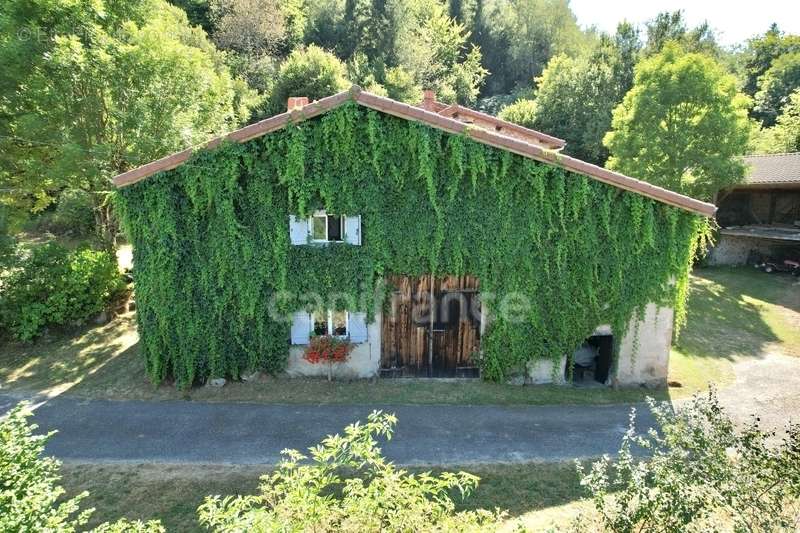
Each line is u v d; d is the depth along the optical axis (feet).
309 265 38.47
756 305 65.62
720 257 86.17
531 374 40.55
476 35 181.06
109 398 37.35
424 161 35.86
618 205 38.17
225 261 37.65
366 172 37.19
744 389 41.63
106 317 52.60
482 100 165.17
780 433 34.14
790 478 16.66
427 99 68.44
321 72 100.94
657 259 39.24
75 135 50.11
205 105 56.49
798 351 50.98
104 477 27.61
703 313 62.39
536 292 39.27
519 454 30.32
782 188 84.99
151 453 30.07
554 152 35.99
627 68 122.31
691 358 48.16
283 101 100.78
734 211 92.53
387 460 29.30
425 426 33.45
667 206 38.34
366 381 40.09
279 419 34.27
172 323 38.01
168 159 35.14
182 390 38.45
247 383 39.52
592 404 37.58
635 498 17.81
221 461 29.25
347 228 38.32
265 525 14.14
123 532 16.02
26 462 15.58
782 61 145.59
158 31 50.65
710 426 19.94
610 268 38.99
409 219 38.01
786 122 122.93
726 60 161.89
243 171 36.91
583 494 26.30
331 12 145.59
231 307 38.75
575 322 39.70
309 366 40.34
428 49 149.38
